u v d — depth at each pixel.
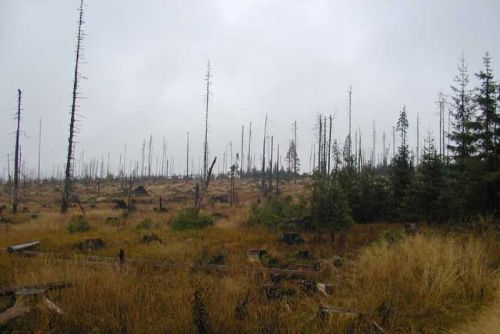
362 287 6.41
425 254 6.87
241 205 40.50
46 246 12.80
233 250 12.10
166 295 6.29
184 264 9.25
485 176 12.69
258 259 10.48
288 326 4.98
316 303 5.93
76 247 12.59
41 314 5.24
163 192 58.00
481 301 5.70
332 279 7.58
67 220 22.08
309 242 13.60
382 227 15.56
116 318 5.21
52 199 49.53
